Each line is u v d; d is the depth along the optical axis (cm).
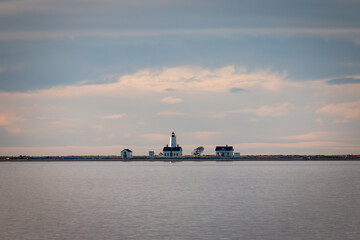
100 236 5588
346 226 6100
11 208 7606
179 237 5519
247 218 6631
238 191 10044
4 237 5566
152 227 6044
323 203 8100
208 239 5428
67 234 5697
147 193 9688
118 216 6800
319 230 5878
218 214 6950
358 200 8500
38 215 6912
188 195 9300
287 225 6156
